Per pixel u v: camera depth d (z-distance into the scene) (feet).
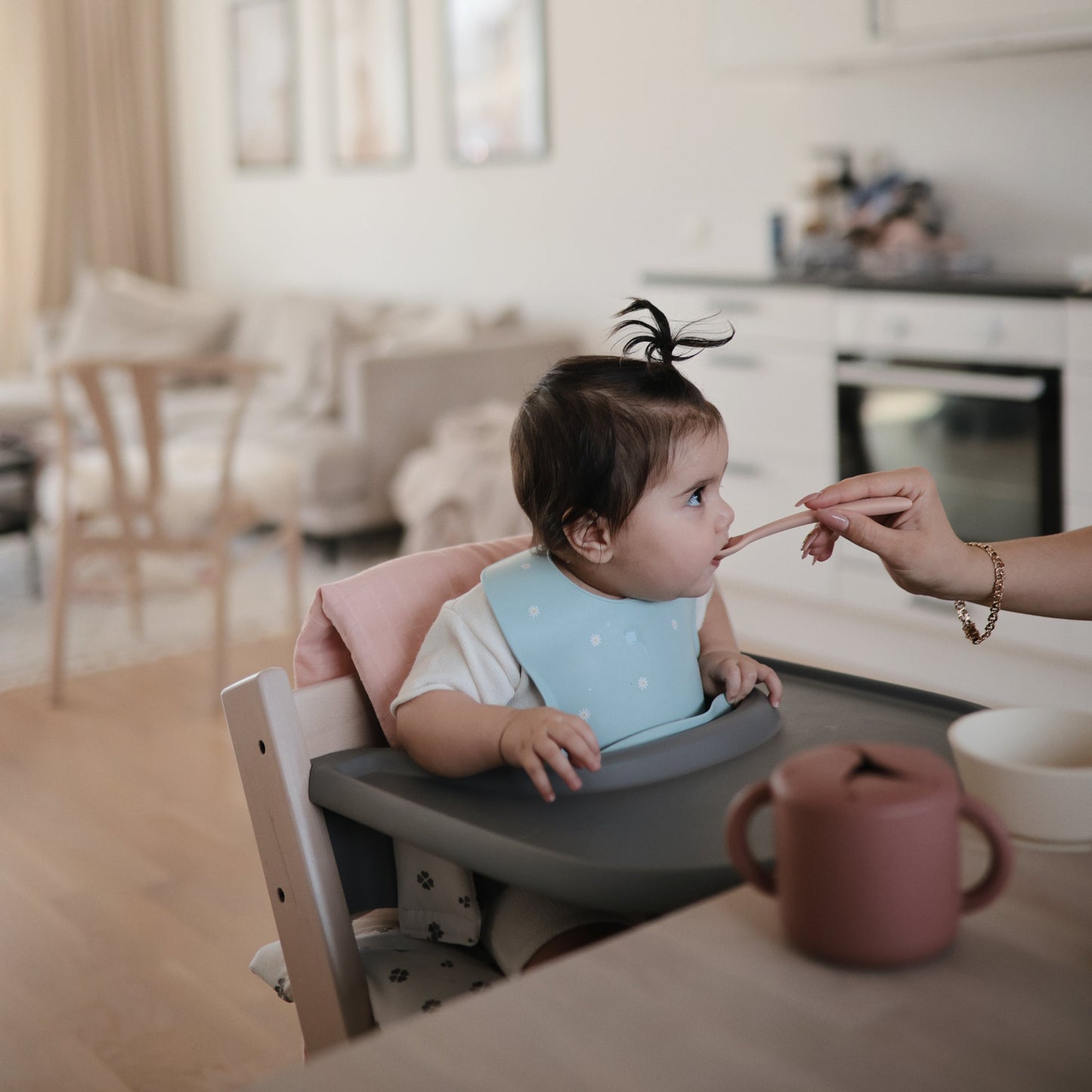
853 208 11.50
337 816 3.11
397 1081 1.56
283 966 3.58
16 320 21.88
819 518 3.09
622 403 2.99
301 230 19.89
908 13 10.43
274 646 11.46
